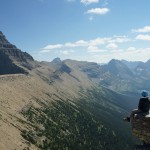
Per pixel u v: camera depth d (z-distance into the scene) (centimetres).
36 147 15312
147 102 1280
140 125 1239
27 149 13250
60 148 19412
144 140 1236
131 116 1302
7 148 11519
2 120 15462
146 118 1220
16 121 17662
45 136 19312
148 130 1210
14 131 15012
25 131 16900
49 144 18162
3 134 12938
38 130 19462
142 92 1305
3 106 19450
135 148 1246
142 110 1282
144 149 1212
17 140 13750
